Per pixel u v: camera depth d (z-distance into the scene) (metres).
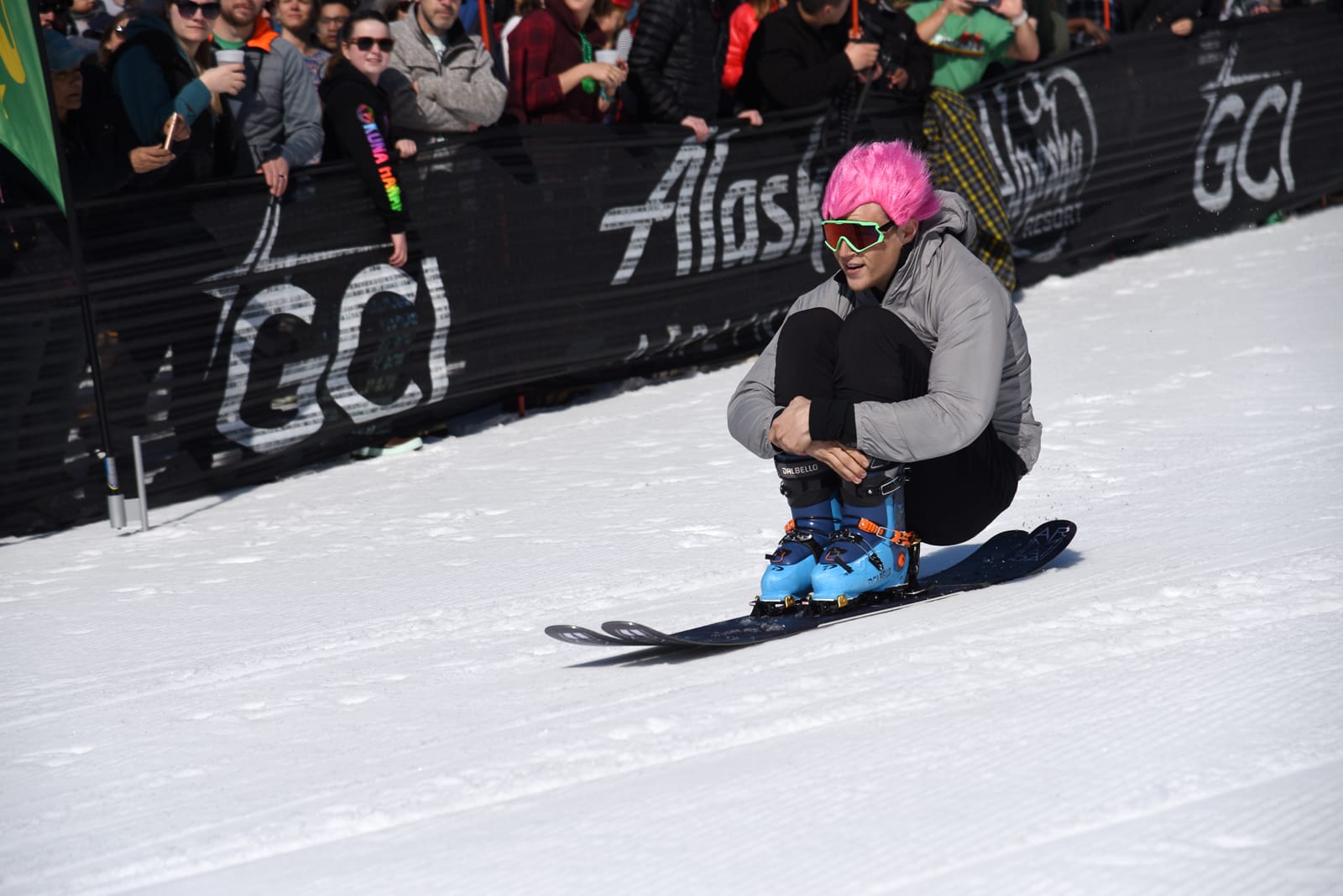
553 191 14.26
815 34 16.27
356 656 6.84
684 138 15.28
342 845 4.20
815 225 16.72
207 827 4.50
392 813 4.40
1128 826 3.65
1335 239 20.03
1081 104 19.23
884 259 6.17
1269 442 10.08
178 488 12.16
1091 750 4.26
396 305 13.26
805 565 6.44
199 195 12.01
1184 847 3.48
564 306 14.50
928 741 4.51
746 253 16.05
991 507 6.65
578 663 6.26
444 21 13.50
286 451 12.80
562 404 15.20
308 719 5.78
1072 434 11.07
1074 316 16.84
